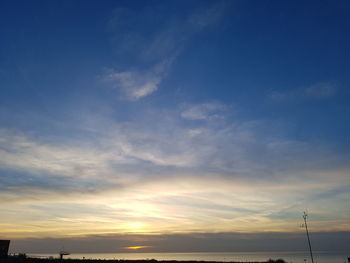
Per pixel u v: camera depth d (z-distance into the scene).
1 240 68.25
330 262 157.88
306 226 71.12
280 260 59.91
